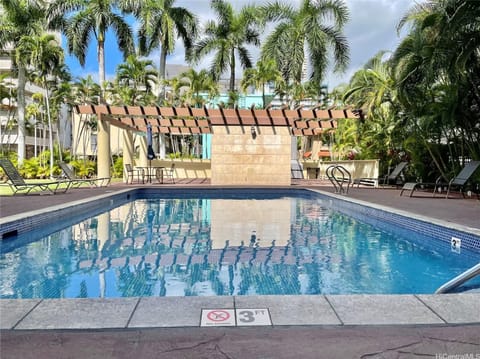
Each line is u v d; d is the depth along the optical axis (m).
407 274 4.36
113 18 21.70
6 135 34.44
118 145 30.44
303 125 17.12
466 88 10.87
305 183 17.03
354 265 4.71
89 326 2.28
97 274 4.26
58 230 6.92
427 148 13.16
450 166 13.52
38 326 2.27
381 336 2.21
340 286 3.91
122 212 9.29
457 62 9.03
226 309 2.51
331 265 4.69
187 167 20.41
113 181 18.86
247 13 22.22
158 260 4.86
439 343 2.14
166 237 6.29
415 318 2.41
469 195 10.83
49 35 22.25
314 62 19.77
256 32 22.81
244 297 2.71
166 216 8.65
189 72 23.98
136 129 18.47
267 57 19.98
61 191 11.73
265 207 10.34
